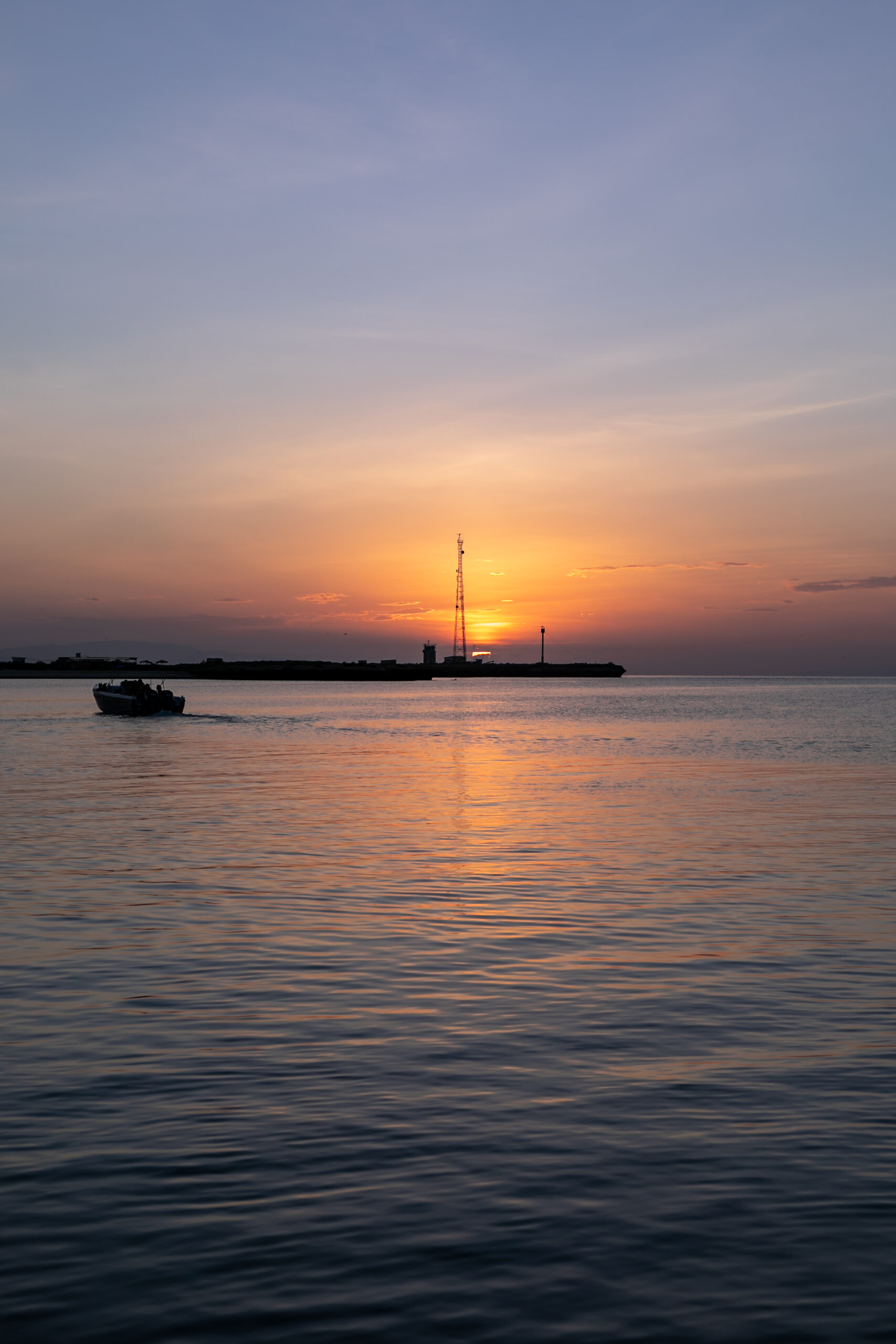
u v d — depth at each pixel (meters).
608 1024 11.91
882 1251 6.93
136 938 16.06
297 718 106.69
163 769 48.16
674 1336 6.07
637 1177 8.02
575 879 21.17
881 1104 9.46
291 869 22.17
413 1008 12.52
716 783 41.94
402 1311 6.31
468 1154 8.41
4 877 21.08
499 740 72.19
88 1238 7.12
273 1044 11.18
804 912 18.00
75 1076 10.17
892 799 36.03
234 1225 7.30
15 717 101.19
